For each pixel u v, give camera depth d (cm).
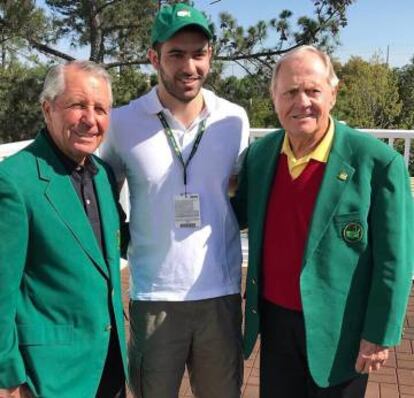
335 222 211
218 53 1326
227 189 249
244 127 254
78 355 202
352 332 218
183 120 241
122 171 250
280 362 237
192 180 240
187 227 239
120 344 218
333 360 218
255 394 336
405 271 208
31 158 199
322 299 214
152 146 239
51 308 199
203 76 235
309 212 216
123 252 259
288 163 223
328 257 212
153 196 239
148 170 238
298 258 220
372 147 211
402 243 206
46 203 196
